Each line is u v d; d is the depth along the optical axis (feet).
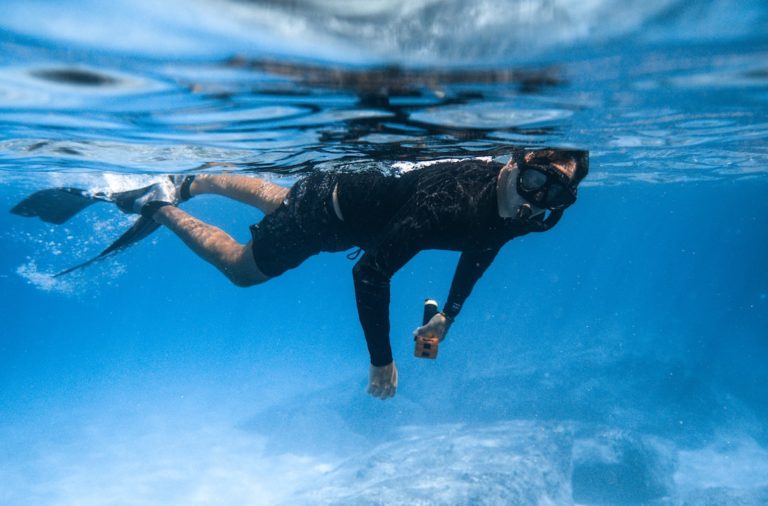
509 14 9.14
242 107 15.64
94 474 51.34
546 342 98.53
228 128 18.45
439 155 21.48
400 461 39.63
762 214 159.84
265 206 17.72
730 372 76.02
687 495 39.83
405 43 10.32
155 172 28.17
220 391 95.91
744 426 59.67
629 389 61.67
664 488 43.42
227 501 45.21
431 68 11.90
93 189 22.63
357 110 15.88
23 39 10.25
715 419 59.57
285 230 14.90
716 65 13.17
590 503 43.14
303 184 14.89
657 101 17.84
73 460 55.47
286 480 49.34
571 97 15.51
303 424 59.82
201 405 83.05
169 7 8.82
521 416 56.85
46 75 12.74
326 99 14.66
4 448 60.34
